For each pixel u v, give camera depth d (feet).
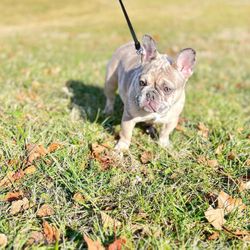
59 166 2.71
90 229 2.26
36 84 4.71
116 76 3.76
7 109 3.59
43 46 8.48
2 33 10.82
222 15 14.76
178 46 9.21
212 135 3.58
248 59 8.14
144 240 2.16
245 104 5.03
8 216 2.30
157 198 2.54
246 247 2.20
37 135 3.10
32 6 15.38
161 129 3.32
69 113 3.79
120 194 2.56
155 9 15.88
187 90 5.32
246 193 2.68
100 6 16.03
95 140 3.24
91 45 9.22
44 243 2.13
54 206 2.40
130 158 3.04
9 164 2.76
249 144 3.35
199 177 2.82
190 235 2.27
